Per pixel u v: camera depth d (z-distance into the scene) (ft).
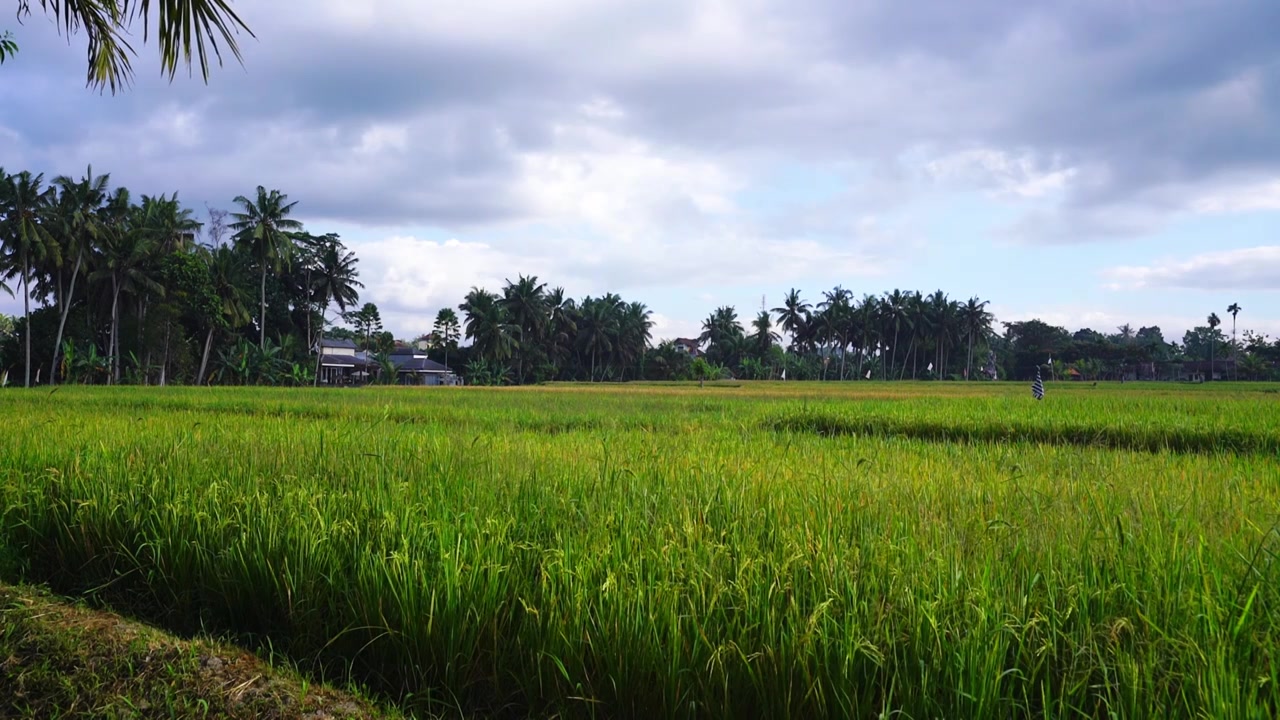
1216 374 326.03
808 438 30.63
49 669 11.81
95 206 149.79
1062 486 16.83
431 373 254.47
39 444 22.89
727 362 342.44
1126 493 15.51
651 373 315.99
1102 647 8.86
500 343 245.86
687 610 10.14
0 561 16.29
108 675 11.56
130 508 16.22
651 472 17.06
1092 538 11.57
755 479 16.57
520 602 11.12
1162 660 8.29
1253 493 16.06
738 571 10.39
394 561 11.96
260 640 13.16
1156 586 9.48
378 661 11.96
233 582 13.75
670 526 12.46
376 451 20.07
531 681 10.52
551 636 10.38
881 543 11.30
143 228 157.48
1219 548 11.05
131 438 23.67
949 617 9.11
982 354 355.77
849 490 15.40
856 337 330.54
